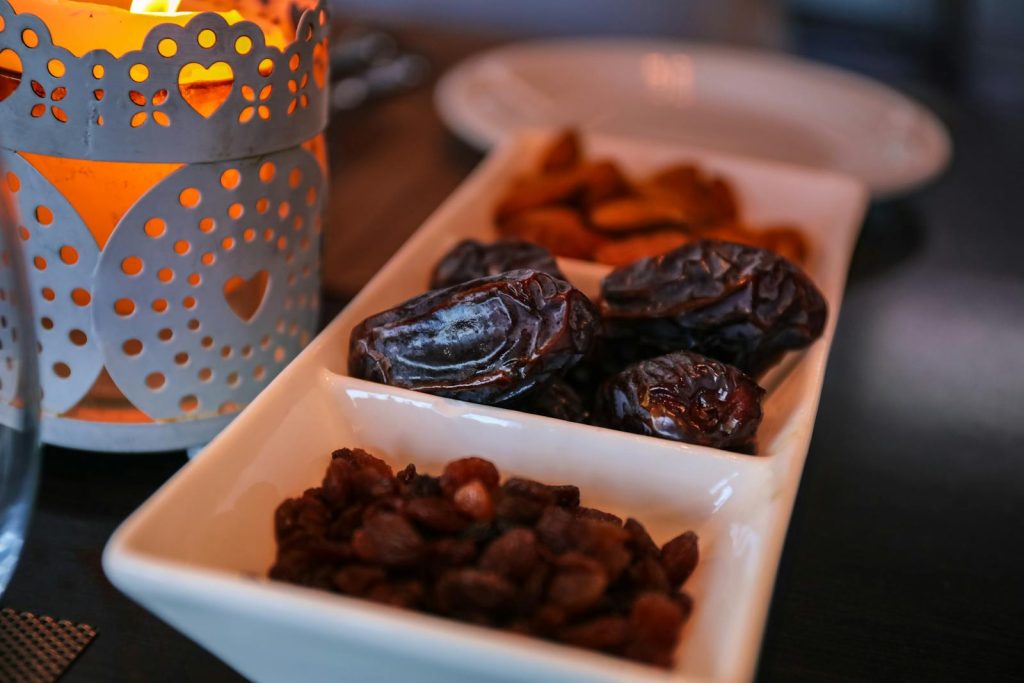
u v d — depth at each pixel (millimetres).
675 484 215
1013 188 429
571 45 512
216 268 224
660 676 160
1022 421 285
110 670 198
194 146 213
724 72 495
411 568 187
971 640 219
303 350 231
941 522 249
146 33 208
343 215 358
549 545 188
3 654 198
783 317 243
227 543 196
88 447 231
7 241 185
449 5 882
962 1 728
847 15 749
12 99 207
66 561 217
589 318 224
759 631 177
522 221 313
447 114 420
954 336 321
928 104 539
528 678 162
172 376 228
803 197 349
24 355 191
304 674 182
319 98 235
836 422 280
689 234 312
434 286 268
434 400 223
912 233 382
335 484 203
